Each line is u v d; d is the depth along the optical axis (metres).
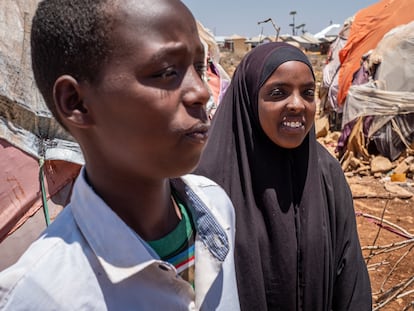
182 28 1.02
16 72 2.88
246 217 2.21
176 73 1.02
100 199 1.11
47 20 1.03
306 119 2.21
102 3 0.98
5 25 2.90
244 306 2.13
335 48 16.31
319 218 2.24
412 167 10.04
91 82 1.01
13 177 2.88
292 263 2.19
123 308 1.09
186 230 1.31
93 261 1.09
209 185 1.63
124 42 0.98
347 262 2.37
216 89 6.23
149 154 1.04
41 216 3.01
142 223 1.20
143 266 1.09
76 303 1.04
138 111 1.00
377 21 14.52
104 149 1.09
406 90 11.30
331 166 2.41
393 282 5.04
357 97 10.95
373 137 10.84
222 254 1.34
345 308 2.37
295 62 2.22
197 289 1.27
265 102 2.21
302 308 2.23
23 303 1.01
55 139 2.99
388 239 6.48
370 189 9.18
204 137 1.06
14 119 2.85
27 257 1.07
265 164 2.25
